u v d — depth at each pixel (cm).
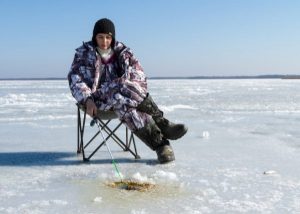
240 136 601
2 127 723
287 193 303
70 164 410
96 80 424
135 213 256
